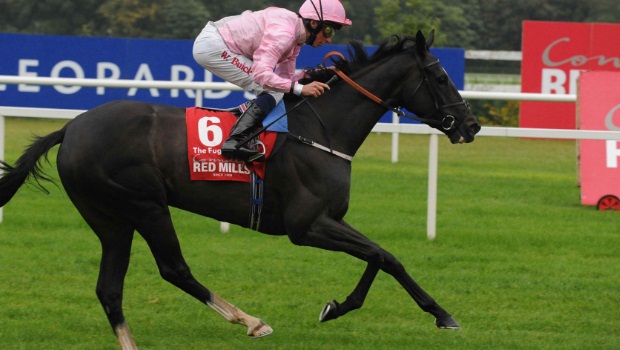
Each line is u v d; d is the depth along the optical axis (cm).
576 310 1524
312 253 1908
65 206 2359
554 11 6047
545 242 2039
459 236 2059
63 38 3566
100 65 3578
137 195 1236
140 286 1623
